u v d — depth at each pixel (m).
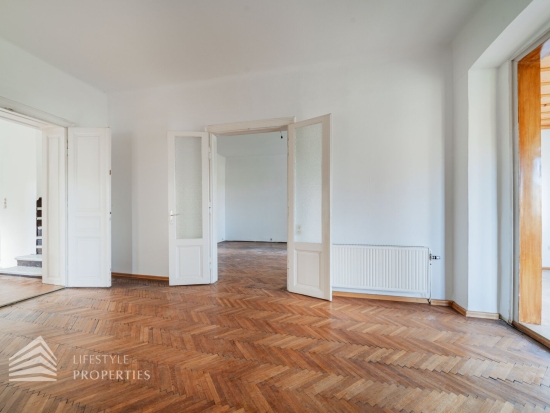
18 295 3.62
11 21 2.91
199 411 1.56
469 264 2.98
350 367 2.01
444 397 1.69
